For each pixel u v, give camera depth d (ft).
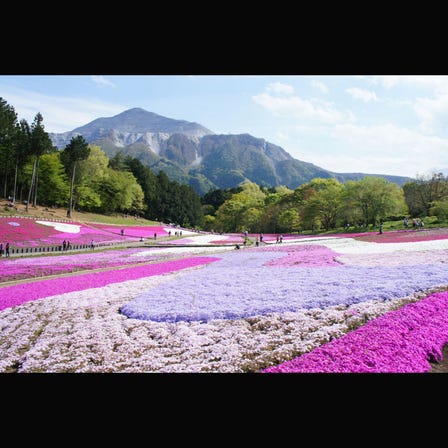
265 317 35.83
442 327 29.50
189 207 410.31
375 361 24.47
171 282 58.39
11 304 47.85
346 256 76.38
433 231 119.85
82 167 249.55
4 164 205.16
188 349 29.94
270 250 110.93
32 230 145.79
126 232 199.93
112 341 32.94
